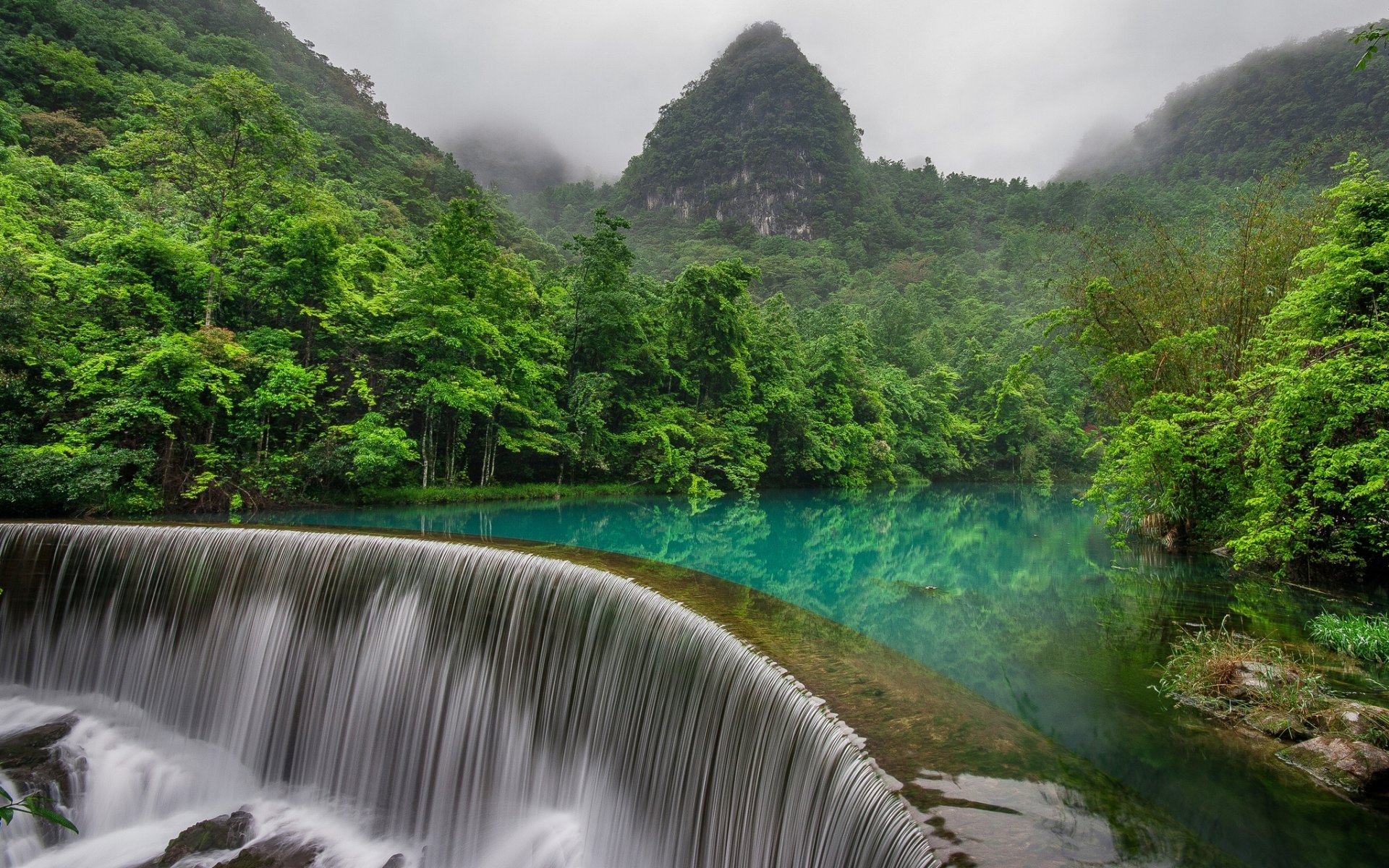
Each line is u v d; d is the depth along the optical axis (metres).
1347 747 4.61
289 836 7.48
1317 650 7.45
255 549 9.26
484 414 21.12
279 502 16.67
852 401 40.94
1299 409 9.12
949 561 15.00
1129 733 5.23
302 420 18.05
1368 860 3.56
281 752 8.64
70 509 13.45
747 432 30.72
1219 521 13.94
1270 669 5.97
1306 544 10.15
